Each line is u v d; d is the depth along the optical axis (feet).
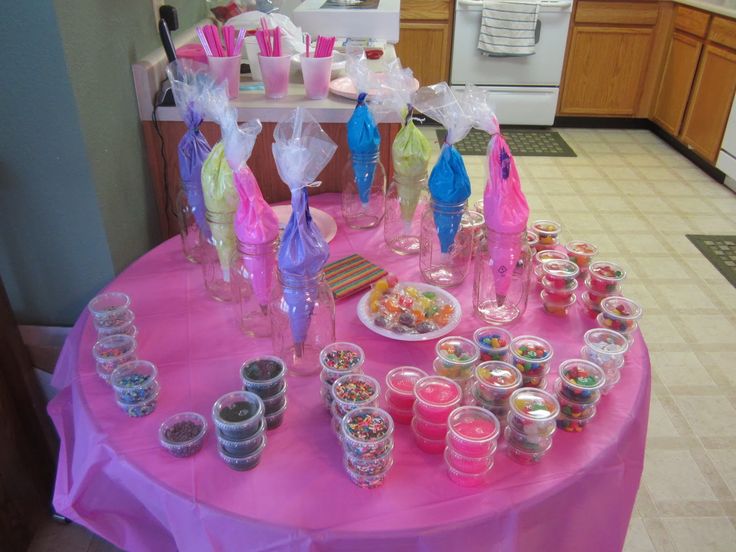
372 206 5.43
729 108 11.66
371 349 3.89
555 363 3.77
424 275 4.61
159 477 3.02
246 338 4.02
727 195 11.84
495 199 3.80
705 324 8.18
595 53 14.19
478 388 3.36
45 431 5.41
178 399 3.51
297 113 3.51
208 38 5.44
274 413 3.28
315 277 3.50
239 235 3.76
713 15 12.14
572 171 12.74
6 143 4.57
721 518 5.61
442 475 3.06
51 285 5.15
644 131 15.15
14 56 4.27
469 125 4.00
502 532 2.90
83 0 4.53
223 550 2.88
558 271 4.22
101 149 4.87
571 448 3.22
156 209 6.06
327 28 7.76
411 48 14.19
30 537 5.25
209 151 4.50
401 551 2.79
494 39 13.56
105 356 3.65
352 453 2.88
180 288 4.57
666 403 6.88
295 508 2.87
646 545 5.36
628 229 10.50
